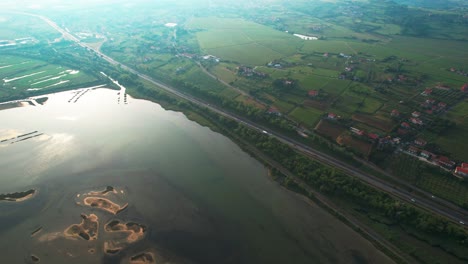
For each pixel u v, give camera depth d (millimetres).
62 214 104125
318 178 117750
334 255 91438
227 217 104562
